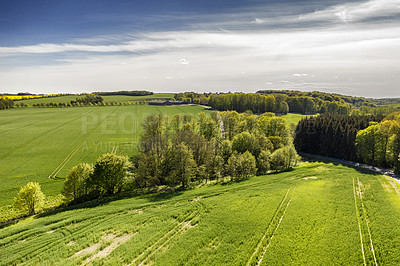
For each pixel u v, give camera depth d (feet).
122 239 106.52
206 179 201.46
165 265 88.02
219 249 96.43
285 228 108.99
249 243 99.55
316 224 111.24
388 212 119.34
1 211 153.28
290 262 87.61
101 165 180.65
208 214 126.00
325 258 88.84
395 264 84.33
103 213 133.49
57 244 103.24
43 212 151.12
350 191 149.59
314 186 161.68
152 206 143.13
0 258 93.97
